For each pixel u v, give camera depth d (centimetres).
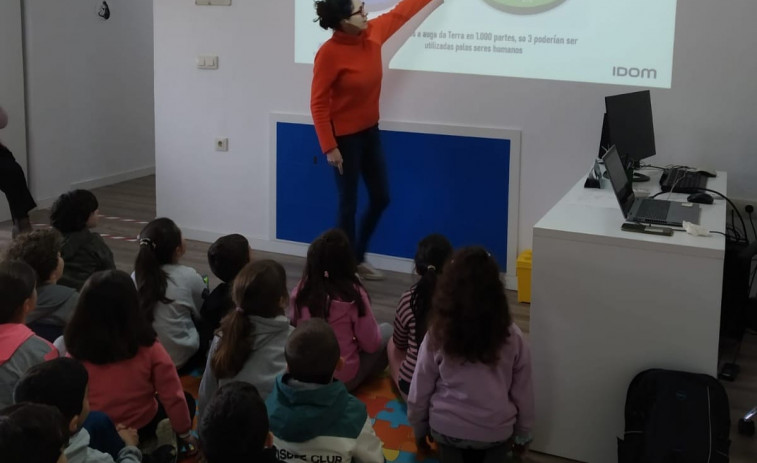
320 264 296
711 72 388
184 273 309
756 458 276
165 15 513
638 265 254
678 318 253
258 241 517
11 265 236
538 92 424
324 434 200
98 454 195
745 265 320
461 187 450
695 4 384
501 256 449
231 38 497
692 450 223
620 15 399
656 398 237
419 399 241
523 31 421
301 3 471
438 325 227
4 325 228
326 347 201
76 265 327
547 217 282
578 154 422
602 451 270
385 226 474
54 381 180
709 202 316
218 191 524
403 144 459
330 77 415
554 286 266
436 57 443
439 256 289
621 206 273
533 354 273
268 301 242
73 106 648
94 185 680
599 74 409
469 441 232
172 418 245
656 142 406
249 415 165
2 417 146
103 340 227
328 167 484
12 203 492
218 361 241
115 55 686
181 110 524
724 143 393
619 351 262
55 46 623
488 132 437
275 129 493
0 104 579
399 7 433
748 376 339
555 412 274
